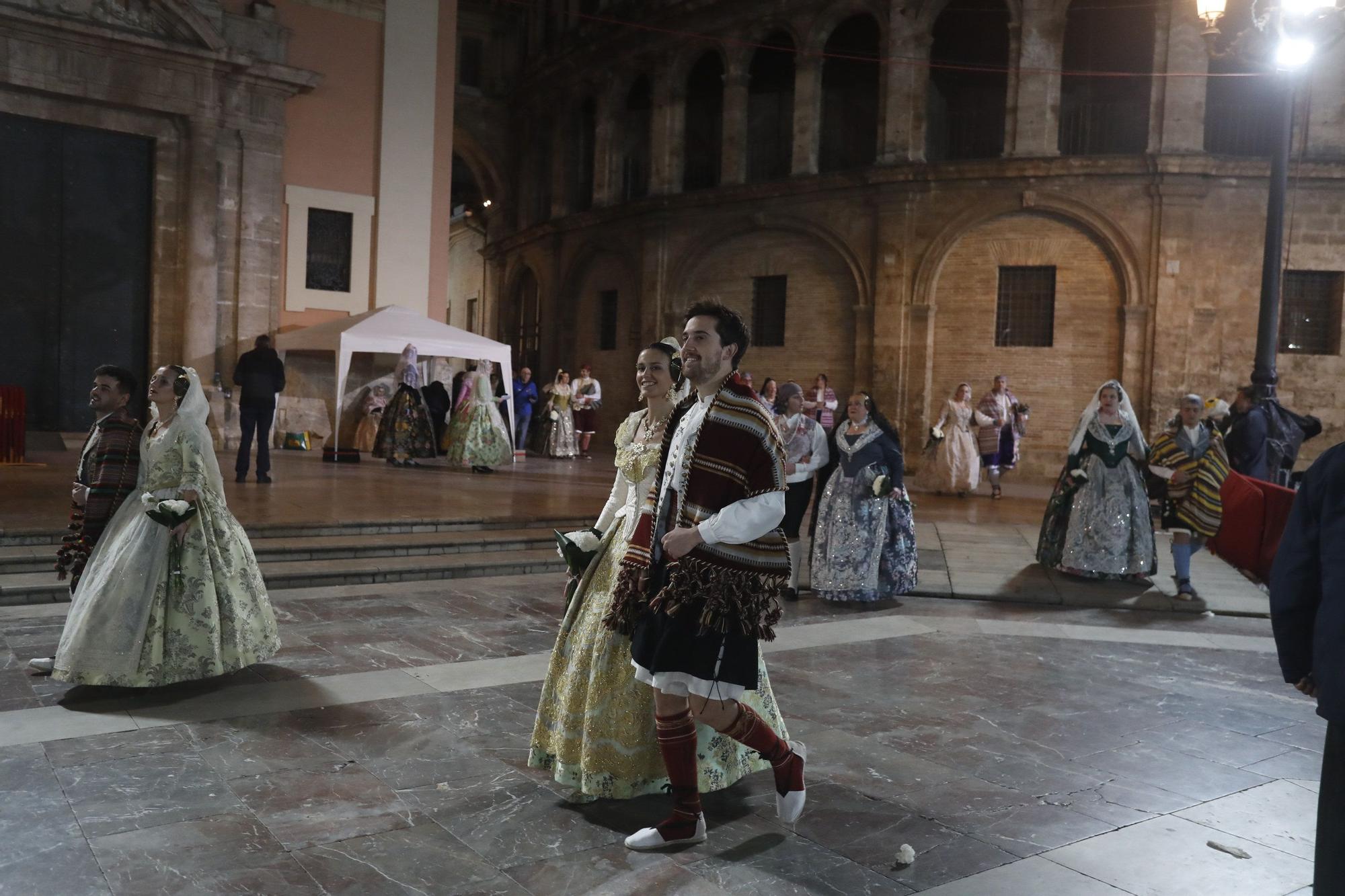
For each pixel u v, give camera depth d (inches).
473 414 612.4
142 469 195.3
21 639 228.4
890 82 816.3
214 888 117.9
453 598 295.6
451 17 780.6
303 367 725.3
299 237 720.3
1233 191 740.7
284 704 189.2
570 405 805.2
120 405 198.2
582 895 120.6
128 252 660.1
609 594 149.6
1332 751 95.6
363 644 236.7
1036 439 784.9
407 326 641.6
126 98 635.5
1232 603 327.3
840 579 313.4
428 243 772.0
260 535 334.3
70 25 605.0
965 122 914.1
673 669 130.6
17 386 503.8
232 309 688.4
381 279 753.0
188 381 195.6
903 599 327.9
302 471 549.0
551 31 1125.1
